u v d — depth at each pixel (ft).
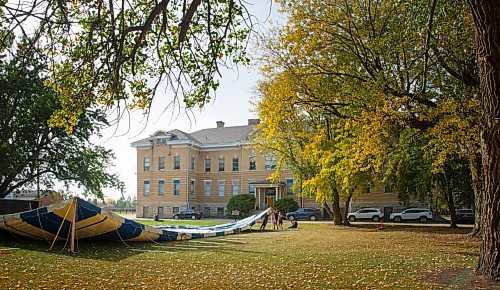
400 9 61.21
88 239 65.98
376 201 167.94
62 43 31.73
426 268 38.40
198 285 31.27
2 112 104.01
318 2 67.87
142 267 40.86
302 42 68.03
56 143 122.01
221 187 200.54
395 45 61.57
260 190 190.80
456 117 56.29
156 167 203.31
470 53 59.82
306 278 33.88
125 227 63.98
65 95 34.81
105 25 32.58
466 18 54.85
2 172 108.17
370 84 60.64
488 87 31.17
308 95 69.21
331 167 101.65
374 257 47.80
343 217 142.10
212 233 85.66
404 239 76.18
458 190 113.60
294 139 122.72
